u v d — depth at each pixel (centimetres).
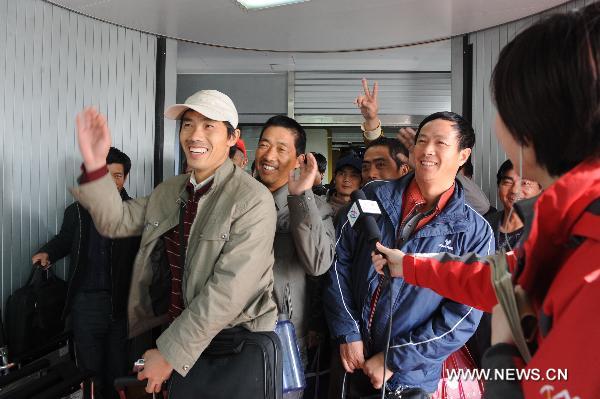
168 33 418
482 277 107
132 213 188
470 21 385
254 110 561
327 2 344
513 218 251
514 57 66
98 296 307
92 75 384
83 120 170
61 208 359
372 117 334
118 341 305
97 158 171
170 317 174
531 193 248
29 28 338
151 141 425
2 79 320
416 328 169
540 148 65
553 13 67
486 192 419
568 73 60
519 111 65
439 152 171
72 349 305
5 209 321
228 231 161
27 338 295
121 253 296
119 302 295
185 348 148
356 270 183
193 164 172
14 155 328
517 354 72
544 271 68
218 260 159
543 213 64
